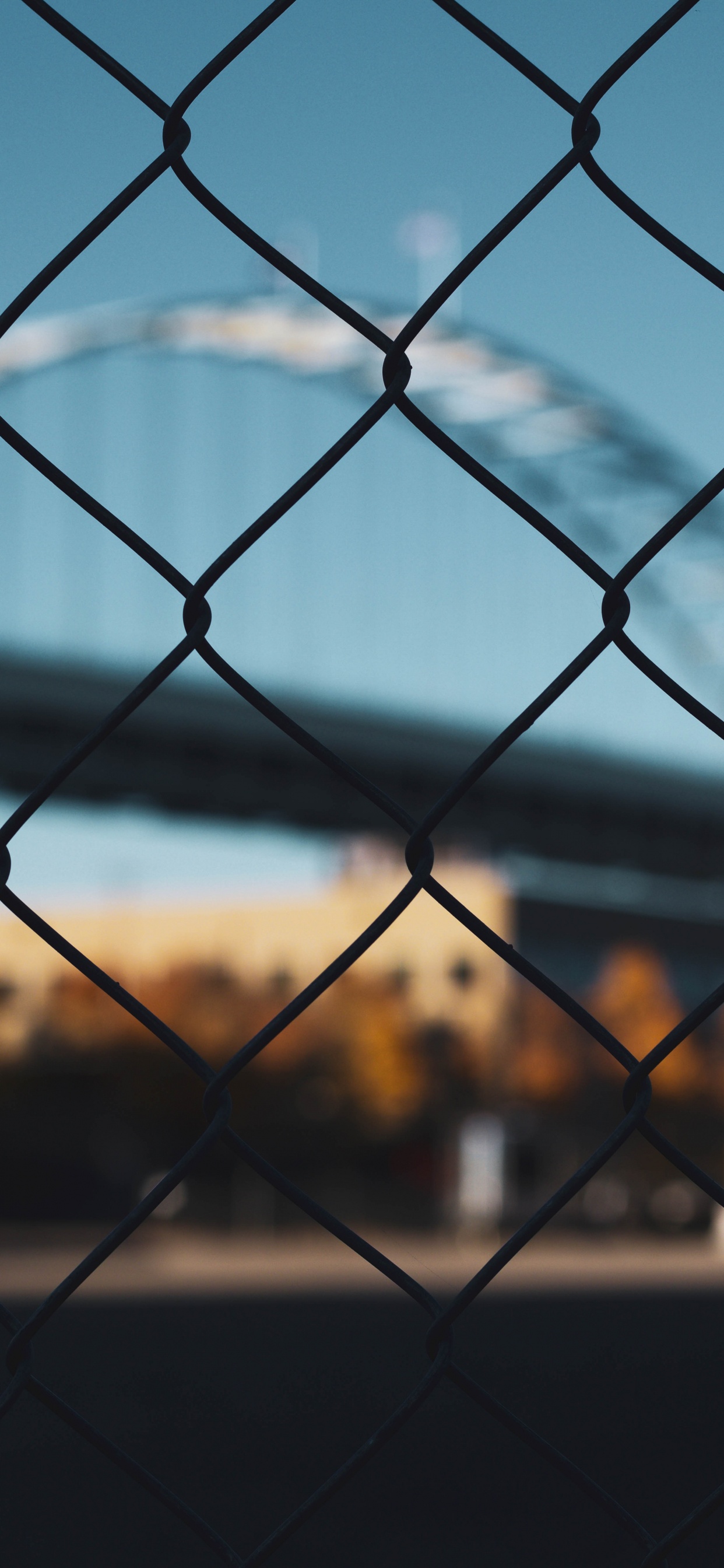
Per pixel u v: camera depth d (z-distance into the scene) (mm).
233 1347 13148
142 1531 5738
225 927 50094
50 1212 29359
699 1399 10008
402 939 47125
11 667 43062
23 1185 29422
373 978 47094
